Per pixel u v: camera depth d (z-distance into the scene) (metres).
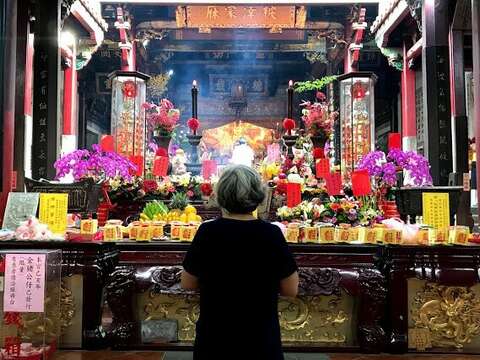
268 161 5.54
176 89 17.06
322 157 4.93
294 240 3.29
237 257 1.74
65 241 3.15
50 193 3.53
